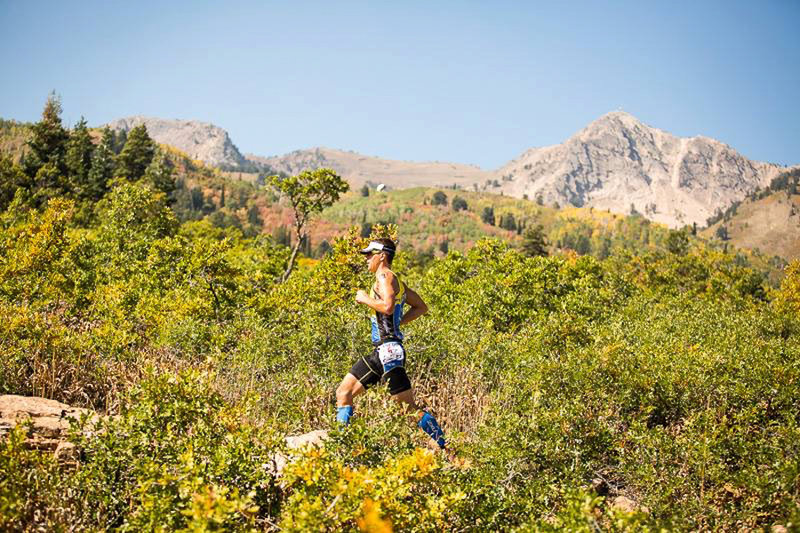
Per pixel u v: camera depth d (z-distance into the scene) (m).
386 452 4.64
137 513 3.83
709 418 6.23
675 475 5.24
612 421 6.69
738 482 5.02
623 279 23.09
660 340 10.98
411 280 21.80
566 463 5.32
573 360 7.72
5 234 15.98
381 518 3.56
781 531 4.48
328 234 191.38
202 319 11.41
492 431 5.57
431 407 7.82
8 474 3.94
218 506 3.33
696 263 43.12
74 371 7.92
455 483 4.30
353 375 5.52
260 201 198.38
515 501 4.54
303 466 3.79
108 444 4.38
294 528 3.42
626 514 3.54
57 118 65.88
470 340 9.95
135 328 10.75
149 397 4.77
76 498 4.18
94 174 66.31
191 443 4.33
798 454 5.46
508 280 15.78
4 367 7.48
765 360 8.33
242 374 8.39
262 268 24.61
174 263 14.70
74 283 12.77
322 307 11.35
